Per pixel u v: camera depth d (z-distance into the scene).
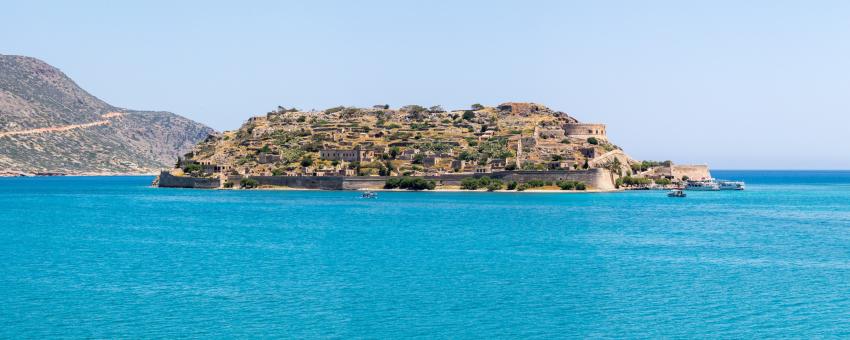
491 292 148.25
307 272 169.00
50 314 130.00
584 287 152.75
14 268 173.75
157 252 199.88
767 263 182.75
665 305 137.38
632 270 172.50
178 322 125.44
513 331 121.62
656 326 124.12
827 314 131.00
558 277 163.50
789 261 185.88
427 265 178.88
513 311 133.25
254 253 198.12
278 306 136.00
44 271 169.62
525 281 159.00
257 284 154.88
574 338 117.94
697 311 133.12
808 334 119.62
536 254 197.25
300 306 136.25
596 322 126.50
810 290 149.75
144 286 152.62
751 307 135.88
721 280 160.00
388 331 121.31
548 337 118.38
